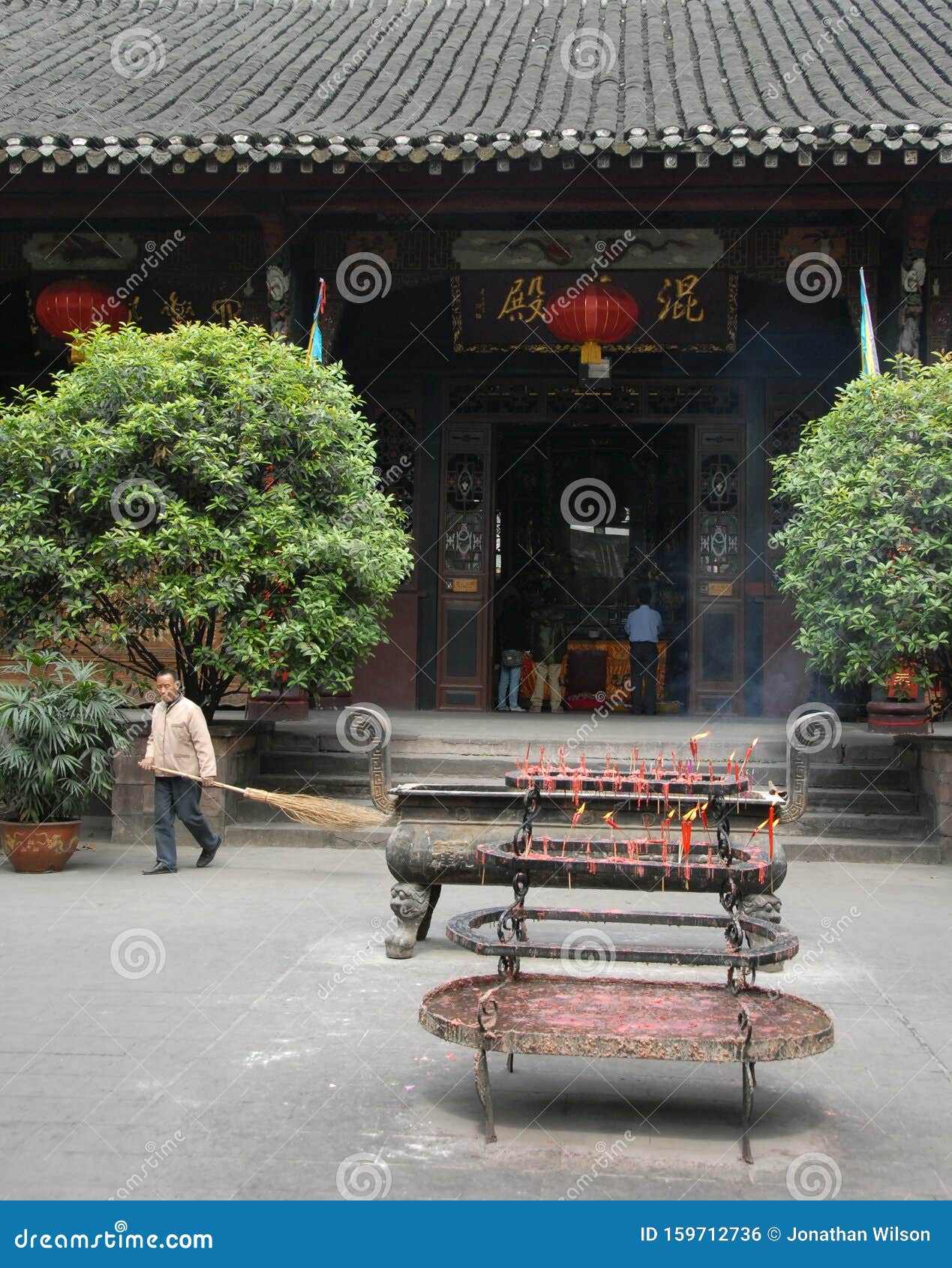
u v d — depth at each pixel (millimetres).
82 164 11664
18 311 14984
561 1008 5012
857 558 9797
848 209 12898
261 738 11672
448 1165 4422
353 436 11086
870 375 10617
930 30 14891
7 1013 6012
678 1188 4281
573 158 11398
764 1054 4469
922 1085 5223
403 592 15188
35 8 17781
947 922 8016
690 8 16734
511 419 15141
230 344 10680
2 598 10367
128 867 9688
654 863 5648
